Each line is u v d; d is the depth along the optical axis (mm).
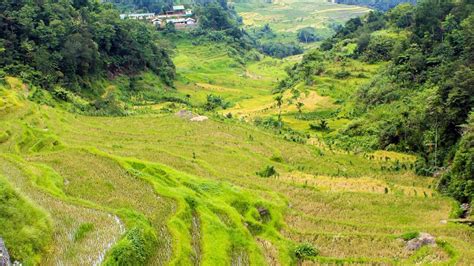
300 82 125125
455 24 96375
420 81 88688
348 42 140375
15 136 52344
